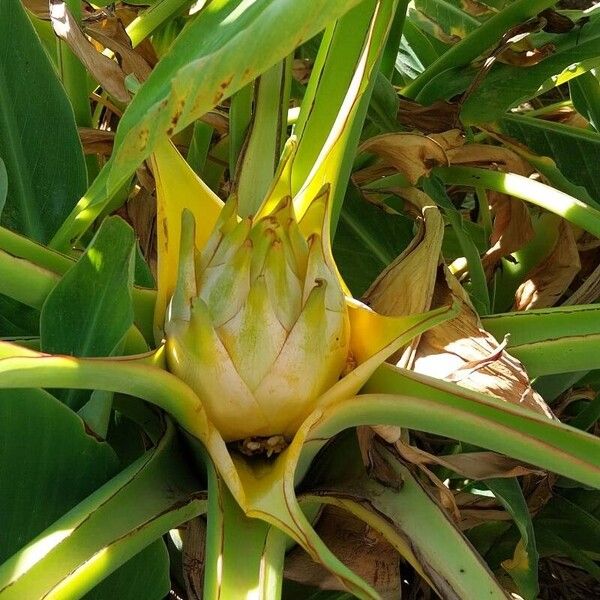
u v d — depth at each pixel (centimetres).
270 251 61
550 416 69
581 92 120
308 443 65
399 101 103
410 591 95
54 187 83
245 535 58
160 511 60
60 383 55
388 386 66
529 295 102
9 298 77
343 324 64
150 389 60
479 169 94
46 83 82
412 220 104
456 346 72
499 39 104
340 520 77
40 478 63
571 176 112
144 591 68
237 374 62
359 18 69
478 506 96
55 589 53
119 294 64
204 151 101
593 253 116
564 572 128
